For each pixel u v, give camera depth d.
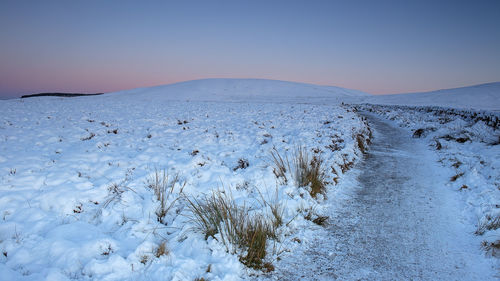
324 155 7.51
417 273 3.10
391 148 10.34
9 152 6.75
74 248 3.18
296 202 4.70
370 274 3.09
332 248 3.63
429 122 16.91
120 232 3.70
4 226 3.59
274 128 12.27
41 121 11.88
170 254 3.25
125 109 19.64
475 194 5.27
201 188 5.16
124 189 4.85
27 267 2.91
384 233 4.02
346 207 4.96
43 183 5.02
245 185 5.41
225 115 17.61
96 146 7.78
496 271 3.11
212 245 3.41
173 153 7.42
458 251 3.54
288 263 3.30
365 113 29.20
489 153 7.97
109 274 2.86
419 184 6.22
